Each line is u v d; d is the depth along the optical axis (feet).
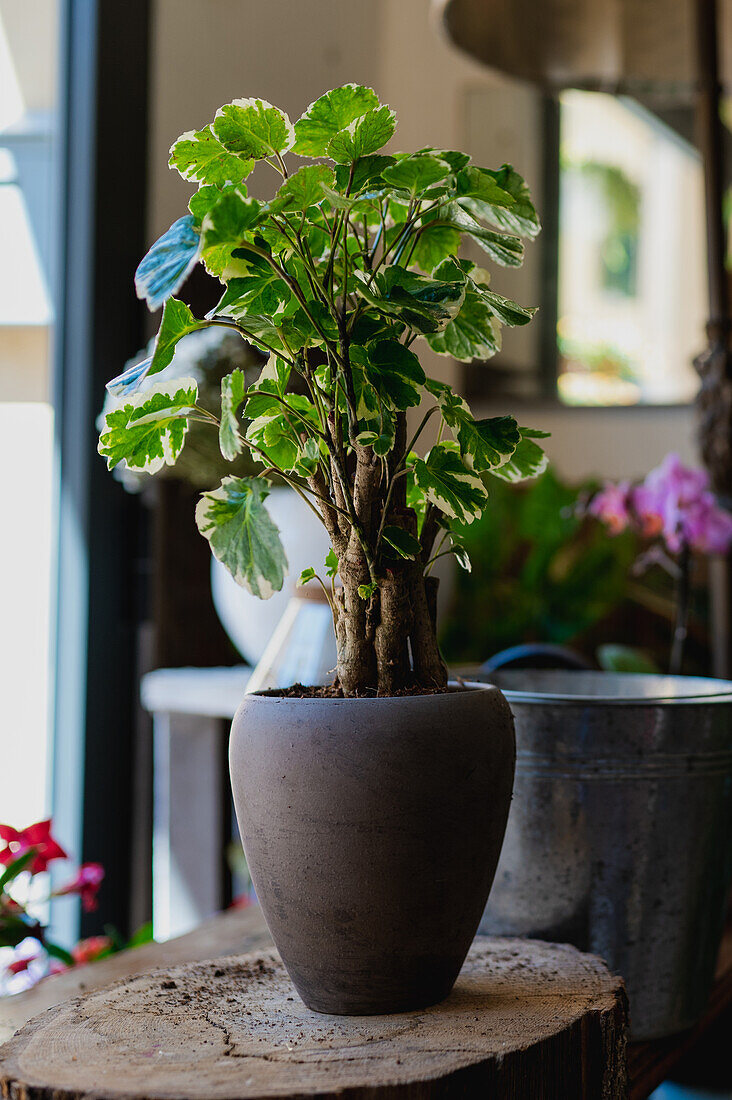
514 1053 1.78
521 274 9.77
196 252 1.66
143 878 6.05
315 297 2.03
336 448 1.96
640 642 7.98
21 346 5.54
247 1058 1.77
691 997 2.64
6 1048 1.84
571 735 2.48
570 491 7.87
